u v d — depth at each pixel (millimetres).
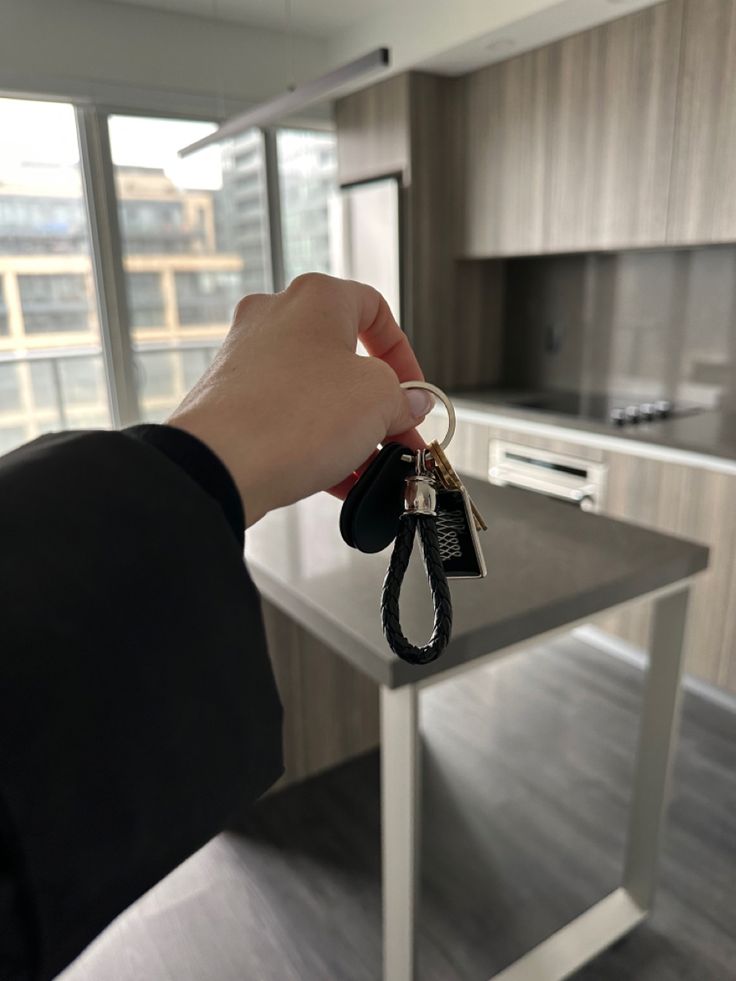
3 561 207
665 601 1434
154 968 1628
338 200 3867
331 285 387
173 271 6469
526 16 2707
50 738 204
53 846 204
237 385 324
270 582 1214
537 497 1567
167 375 6859
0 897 198
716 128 2455
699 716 2514
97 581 218
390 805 1143
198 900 1809
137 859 221
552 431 2961
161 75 3488
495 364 4117
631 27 2670
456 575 495
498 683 2748
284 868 1909
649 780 1597
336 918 1749
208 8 3416
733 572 2402
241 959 1646
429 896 1797
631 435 2637
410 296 3674
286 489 301
